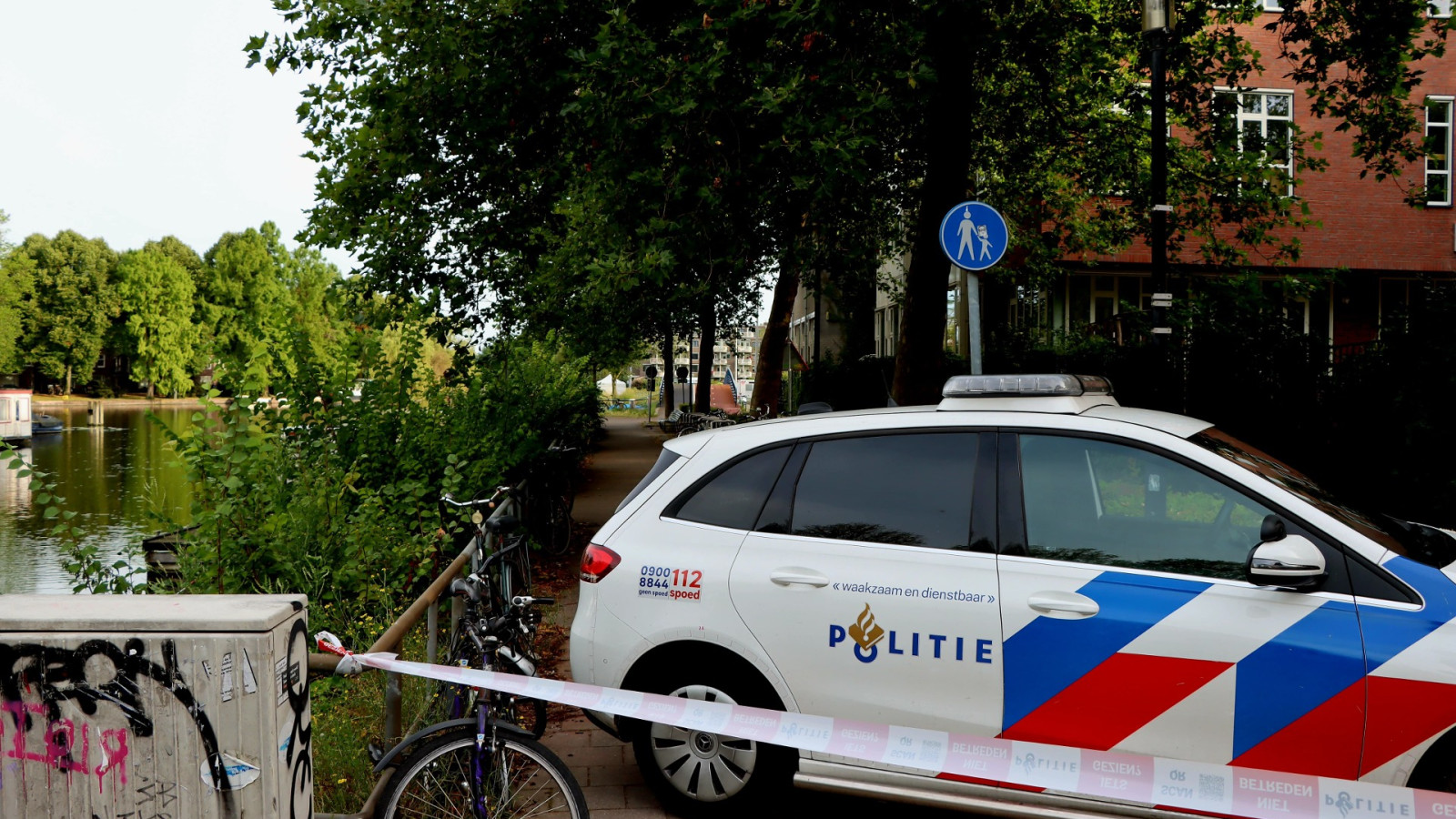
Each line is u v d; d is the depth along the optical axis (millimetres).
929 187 10891
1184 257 20703
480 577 4844
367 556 6176
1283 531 3439
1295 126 13609
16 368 102625
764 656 3963
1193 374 11672
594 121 9000
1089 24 12742
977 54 11414
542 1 10195
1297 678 3406
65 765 2600
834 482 4109
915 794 3717
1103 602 3627
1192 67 13039
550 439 13203
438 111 11414
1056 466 3885
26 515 25531
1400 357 9602
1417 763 3301
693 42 9008
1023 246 18203
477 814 3301
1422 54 11719
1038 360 16562
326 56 11352
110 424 72250
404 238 12234
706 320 29547
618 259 8977
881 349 35156
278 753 2635
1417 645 3312
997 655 3705
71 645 2584
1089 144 15500
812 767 3898
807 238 13820
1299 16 12109
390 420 8148
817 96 8883
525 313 12969
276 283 107062
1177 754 3518
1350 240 21625
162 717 2588
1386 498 9297
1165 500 3740
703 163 9266
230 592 5809
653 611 4129
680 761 4152
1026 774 3553
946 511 3928
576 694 3566
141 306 103750
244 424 5977
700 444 4379
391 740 4125
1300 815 3307
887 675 3826
